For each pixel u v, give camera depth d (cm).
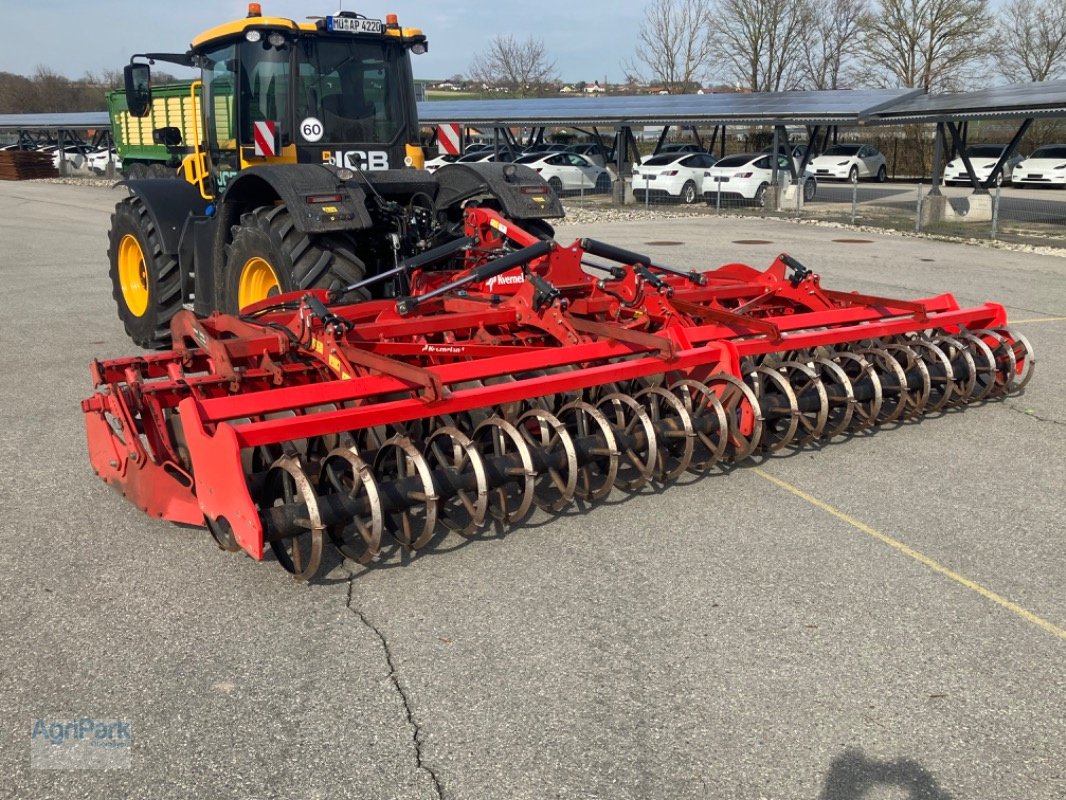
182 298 809
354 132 773
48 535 444
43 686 324
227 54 760
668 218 2209
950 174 3212
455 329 539
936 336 638
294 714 310
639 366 486
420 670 334
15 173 3978
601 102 2970
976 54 4572
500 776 281
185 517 431
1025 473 521
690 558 420
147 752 291
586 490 464
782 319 577
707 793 274
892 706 314
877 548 429
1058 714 310
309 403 420
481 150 3372
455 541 439
